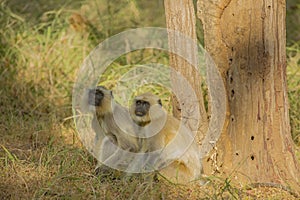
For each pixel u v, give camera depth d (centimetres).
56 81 1822
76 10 2177
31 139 1554
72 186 1212
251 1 1186
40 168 1305
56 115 1684
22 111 1714
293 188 1223
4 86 1780
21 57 1859
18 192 1197
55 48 1912
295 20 2236
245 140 1234
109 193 1180
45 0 2191
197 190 1209
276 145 1230
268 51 1198
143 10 2255
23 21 1991
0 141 1515
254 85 1213
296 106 1641
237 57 1214
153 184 1223
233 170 1248
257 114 1222
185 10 1283
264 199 1189
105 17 2170
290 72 1794
